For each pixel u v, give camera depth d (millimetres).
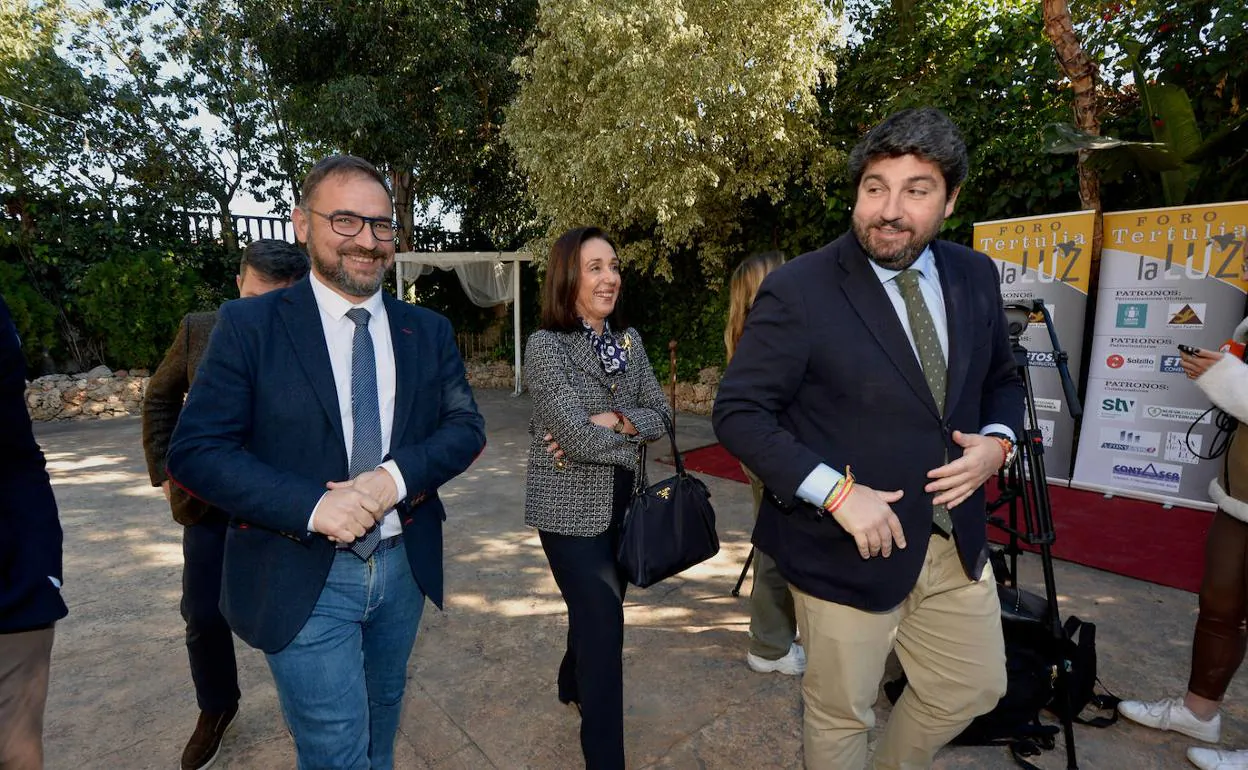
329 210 1403
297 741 1479
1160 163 4684
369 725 1640
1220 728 2250
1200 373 2031
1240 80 4922
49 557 1331
